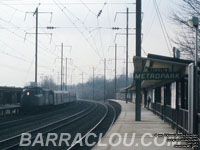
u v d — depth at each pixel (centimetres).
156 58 2142
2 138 2711
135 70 2750
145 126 3156
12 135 2905
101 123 4056
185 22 2752
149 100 6244
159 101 4703
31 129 3388
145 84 4728
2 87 5419
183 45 2888
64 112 6656
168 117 3278
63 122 4259
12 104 5991
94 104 10419
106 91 17025
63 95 8719
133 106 7831
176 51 3116
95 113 6253
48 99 6819
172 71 2398
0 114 5044
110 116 5431
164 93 3472
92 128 3456
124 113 5306
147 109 6506
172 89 2612
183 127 2220
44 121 4412
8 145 2312
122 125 3266
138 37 3531
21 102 5891
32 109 5900
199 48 2722
